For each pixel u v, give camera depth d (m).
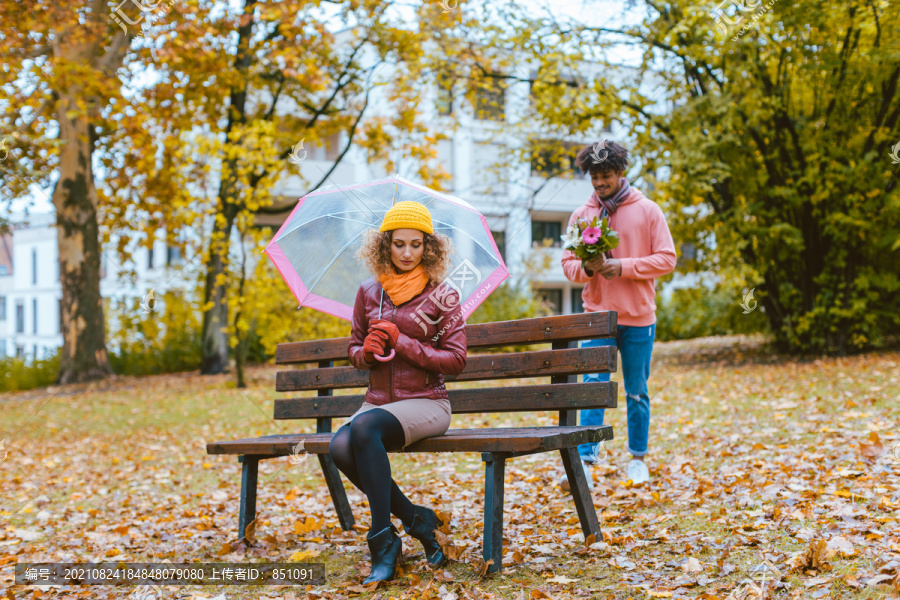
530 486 4.50
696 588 2.49
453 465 5.46
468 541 3.33
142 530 4.15
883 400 6.64
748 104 11.06
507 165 15.71
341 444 2.83
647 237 4.16
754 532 3.08
